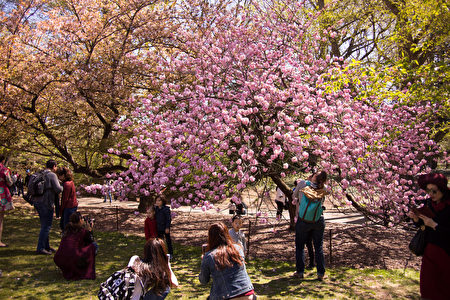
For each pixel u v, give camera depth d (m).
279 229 9.55
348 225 10.30
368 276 5.61
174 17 10.48
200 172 7.27
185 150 6.87
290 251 7.38
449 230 3.09
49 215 6.39
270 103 6.52
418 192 7.29
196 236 9.21
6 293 4.46
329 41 11.21
